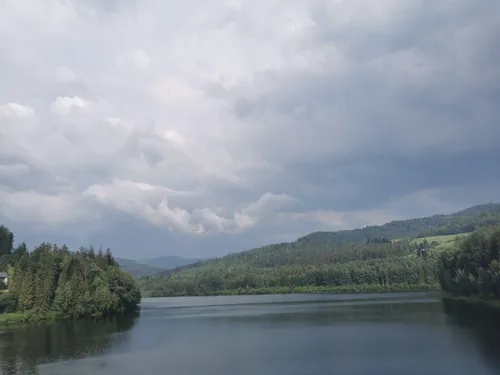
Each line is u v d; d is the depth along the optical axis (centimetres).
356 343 10488
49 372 8438
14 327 15912
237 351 10225
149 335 13312
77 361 9394
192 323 16512
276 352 9906
